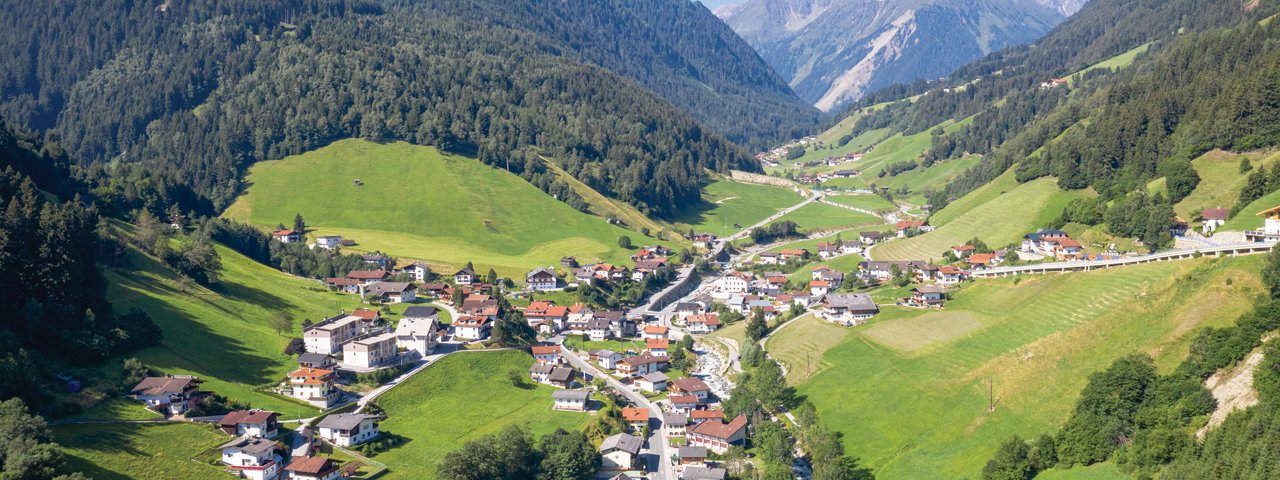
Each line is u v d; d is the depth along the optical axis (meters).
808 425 179.00
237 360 188.88
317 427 162.50
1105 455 134.75
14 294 168.38
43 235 178.62
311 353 195.38
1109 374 146.38
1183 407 133.38
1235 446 114.00
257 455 142.38
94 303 181.62
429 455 161.50
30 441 125.69
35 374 149.00
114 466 136.12
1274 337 134.50
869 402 184.88
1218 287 164.12
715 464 166.50
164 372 169.88
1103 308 184.50
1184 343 154.50
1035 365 173.75
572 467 157.75
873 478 156.00
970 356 190.38
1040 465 139.75
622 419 187.88
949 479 147.12
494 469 149.88
